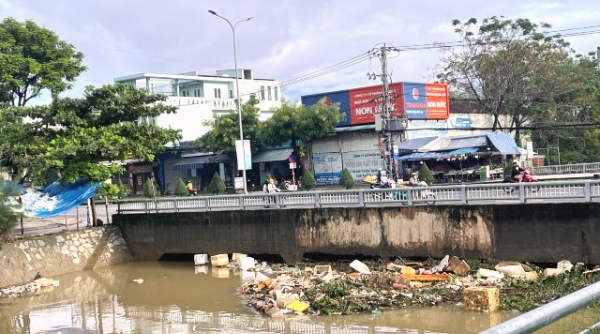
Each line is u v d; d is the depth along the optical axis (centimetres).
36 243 2158
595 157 4666
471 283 1518
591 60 5072
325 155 4516
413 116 4194
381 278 1585
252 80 6931
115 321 1473
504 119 4869
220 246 2241
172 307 1589
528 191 1667
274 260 2156
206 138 4772
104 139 2166
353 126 4341
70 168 2205
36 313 1591
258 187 4809
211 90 6600
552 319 260
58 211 2217
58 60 3034
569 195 1603
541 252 1639
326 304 1400
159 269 2228
